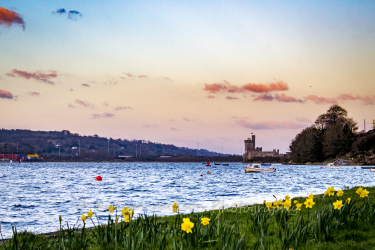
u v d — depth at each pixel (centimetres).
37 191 4788
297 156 17725
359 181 6081
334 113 15562
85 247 976
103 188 5306
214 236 1005
